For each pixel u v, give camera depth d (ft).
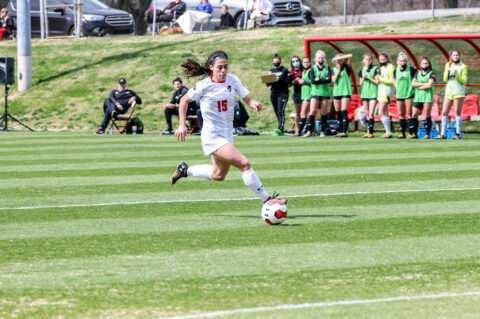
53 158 168.66
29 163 159.12
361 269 70.79
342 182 128.98
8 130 261.03
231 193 118.21
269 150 184.55
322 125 229.66
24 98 299.58
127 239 84.58
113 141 212.23
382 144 198.49
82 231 89.15
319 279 67.46
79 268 71.72
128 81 303.48
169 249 79.46
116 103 242.58
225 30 345.10
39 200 112.27
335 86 226.17
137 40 344.69
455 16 353.10
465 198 111.14
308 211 101.86
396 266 71.87
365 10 520.83
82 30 364.99
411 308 58.95
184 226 91.86
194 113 243.19
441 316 57.06
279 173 141.38
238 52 316.81
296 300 61.26
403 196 113.39
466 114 238.07
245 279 67.56
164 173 142.31
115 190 121.80
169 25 365.61
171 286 65.46
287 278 67.82
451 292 63.36
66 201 111.24
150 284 66.13
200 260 74.54
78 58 329.31
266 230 89.20
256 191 93.81
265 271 70.23
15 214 100.89
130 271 70.49
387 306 59.52
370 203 107.55
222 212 101.65
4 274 69.62
